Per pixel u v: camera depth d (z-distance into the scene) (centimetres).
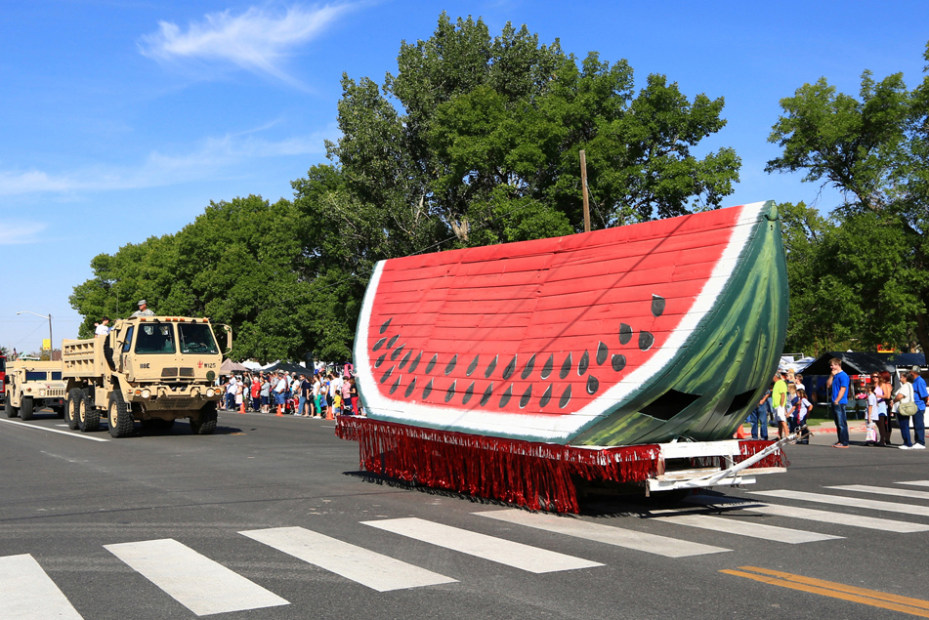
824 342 4091
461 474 1018
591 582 614
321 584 615
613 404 832
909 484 1170
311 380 3738
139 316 2019
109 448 1778
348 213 4456
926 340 3200
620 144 3594
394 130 4525
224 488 1140
